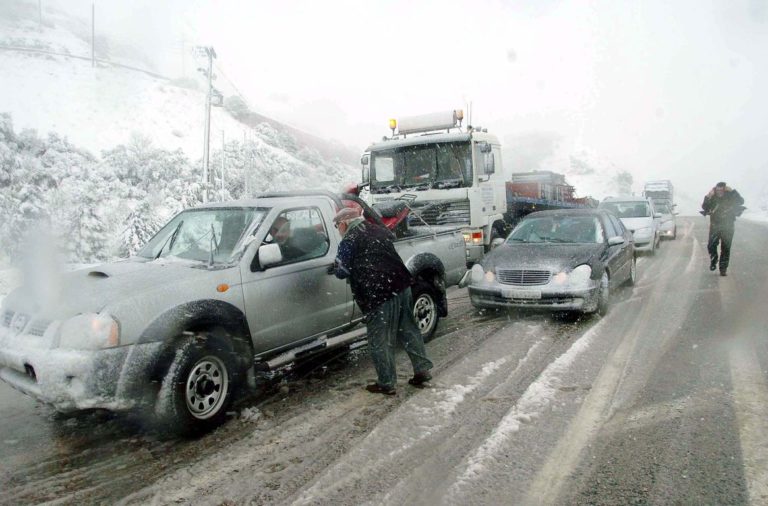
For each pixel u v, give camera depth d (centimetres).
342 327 515
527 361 519
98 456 361
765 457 321
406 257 586
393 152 1030
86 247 1327
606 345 562
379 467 329
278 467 335
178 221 514
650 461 322
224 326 406
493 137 1100
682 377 457
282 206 478
